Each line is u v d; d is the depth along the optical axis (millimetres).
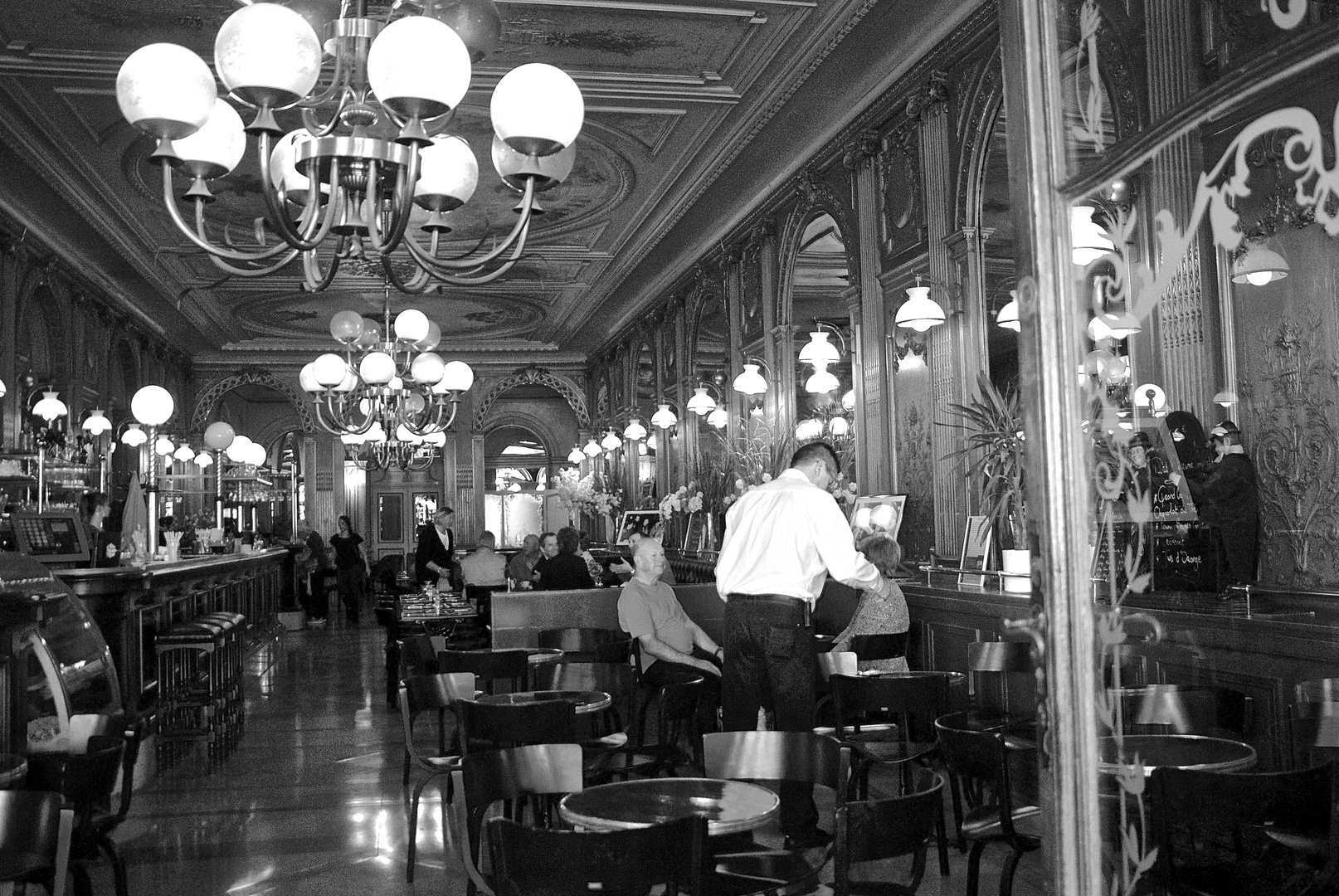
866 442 9406
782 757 3951
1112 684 1789
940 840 4934
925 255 8203
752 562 5441
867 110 9031
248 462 17750
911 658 7359
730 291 13039
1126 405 1845
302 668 13266
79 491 12672
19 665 5465
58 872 3094
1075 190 1753
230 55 3535
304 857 5566
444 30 3617
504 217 13406
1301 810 2633
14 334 11883
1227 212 1544
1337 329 3557
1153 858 2363
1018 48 1837
